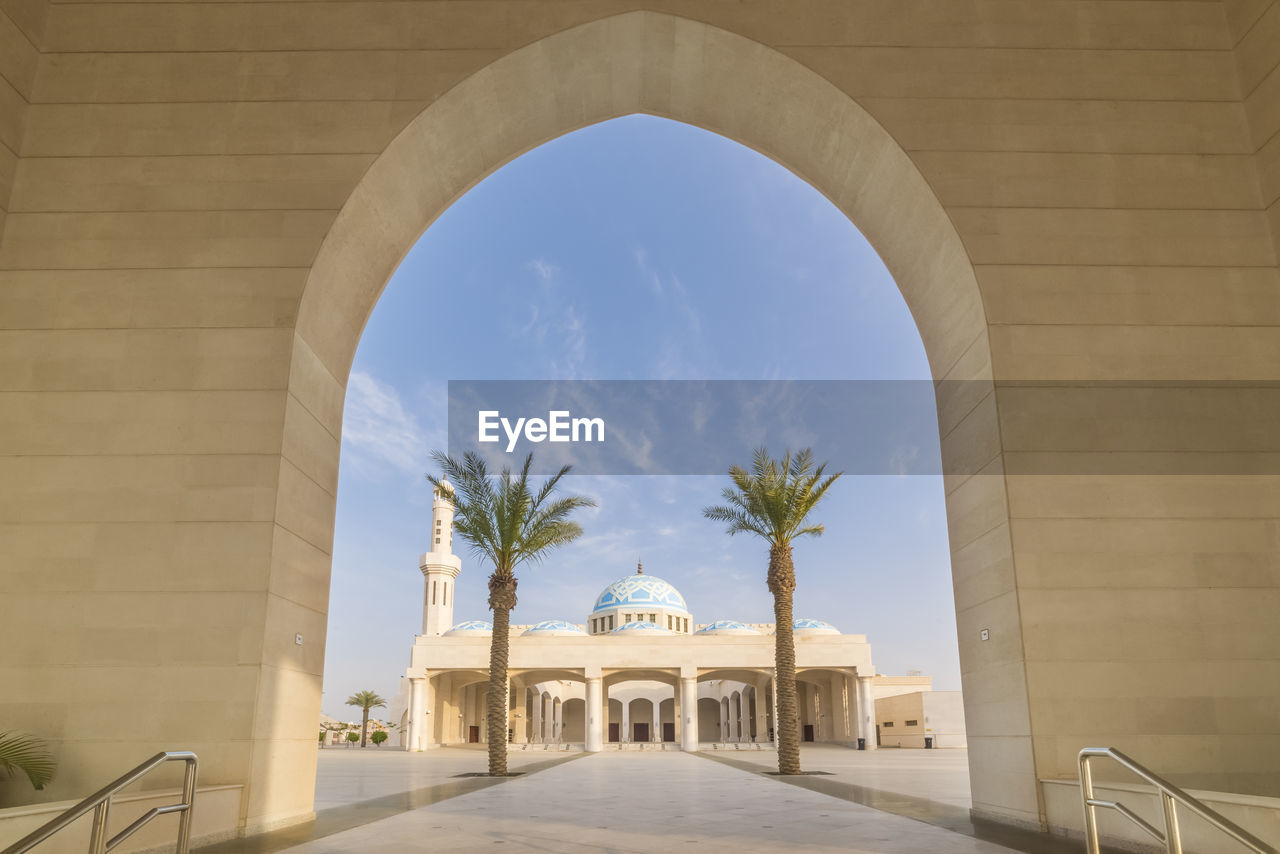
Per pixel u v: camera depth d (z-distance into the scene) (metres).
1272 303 12.39
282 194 12.75
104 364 11.99
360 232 13.52
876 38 13.56
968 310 12.85
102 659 10.96
